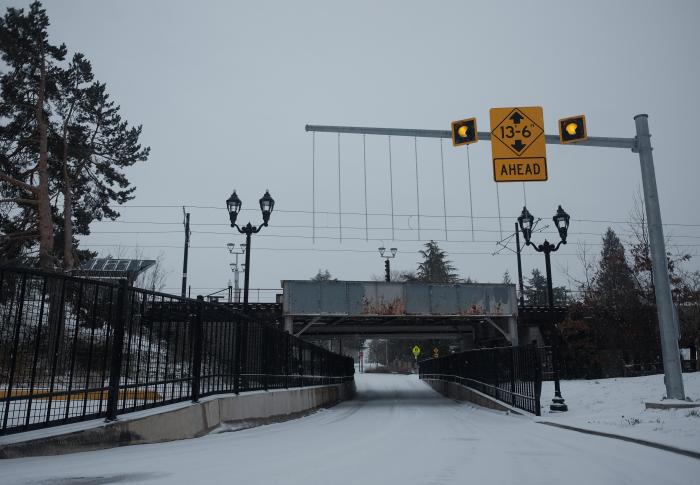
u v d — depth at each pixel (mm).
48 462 6648
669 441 9297
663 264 15812
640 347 33844
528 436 11742
